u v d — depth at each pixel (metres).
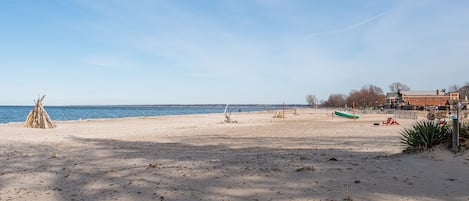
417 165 7.99
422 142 9.76
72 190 6.71
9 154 12.77
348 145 15.09
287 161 9.56
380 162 8.77
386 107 135.00
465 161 7.88
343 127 30.86
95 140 19.22
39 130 27.92
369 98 143.25
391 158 9.44
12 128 29.67
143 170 8.70
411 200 5.47
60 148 14.99
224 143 17.09
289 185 6.60
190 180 7.32
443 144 9.49
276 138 19.83
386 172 7.42
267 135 22.38
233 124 39.06
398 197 5.64
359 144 15.45
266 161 9.72
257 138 20.03
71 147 15.41
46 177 8.04
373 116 66.25
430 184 6.33
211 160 10.43
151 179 7.53
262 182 6.91
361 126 32.28
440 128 9.95
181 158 11.18
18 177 8.09
